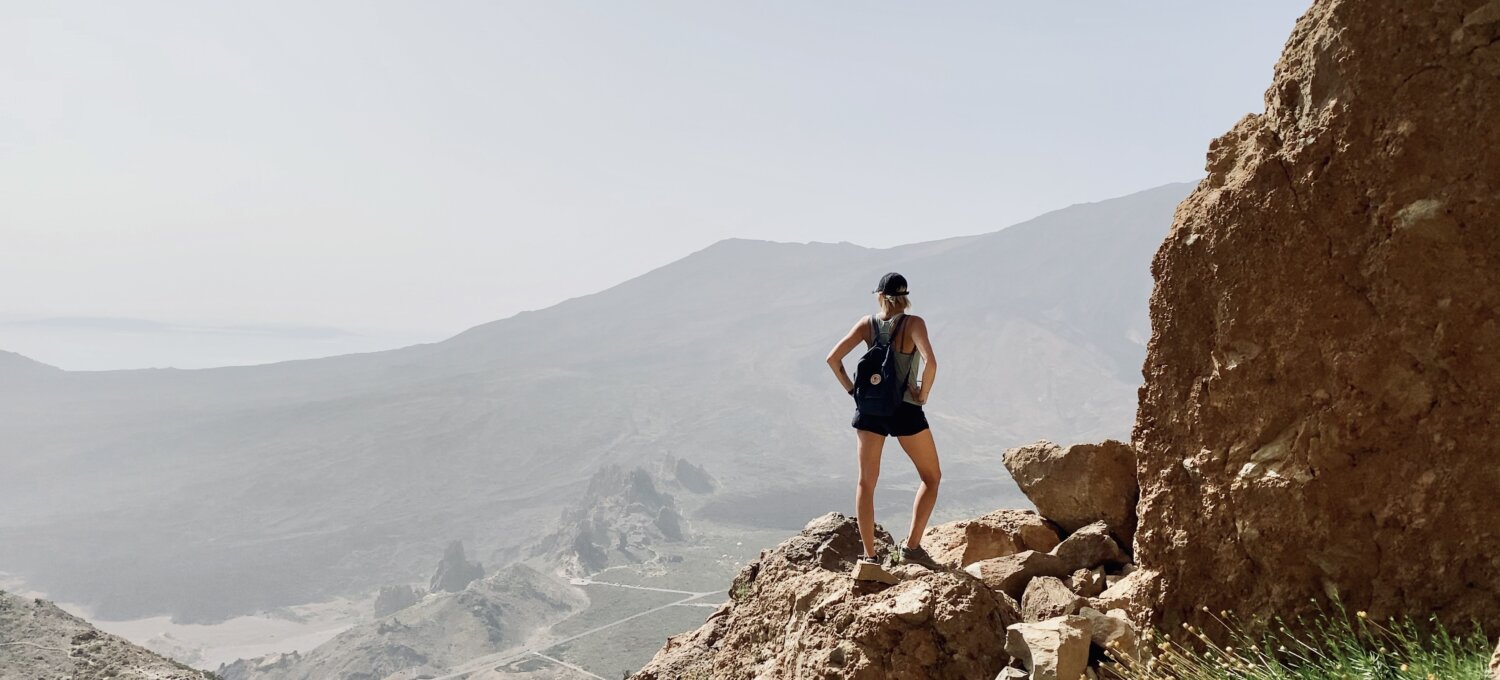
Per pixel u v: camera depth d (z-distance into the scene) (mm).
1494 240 3570
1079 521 6266
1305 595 4070
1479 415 3617
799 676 4992
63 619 17484
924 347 5688
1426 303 3730
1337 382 3971
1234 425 4367
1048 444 6461
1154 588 4633
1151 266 4812
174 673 15930
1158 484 4734
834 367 6023
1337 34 3949
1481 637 3430
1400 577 3795
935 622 4523
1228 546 4359
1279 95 4297
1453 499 3660
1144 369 4867
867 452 5820
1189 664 4062
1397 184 3775
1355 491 3922
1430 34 3701
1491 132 3568
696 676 6855
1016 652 4277
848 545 7137
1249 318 4289
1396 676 3525
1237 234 4336
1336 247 3984
